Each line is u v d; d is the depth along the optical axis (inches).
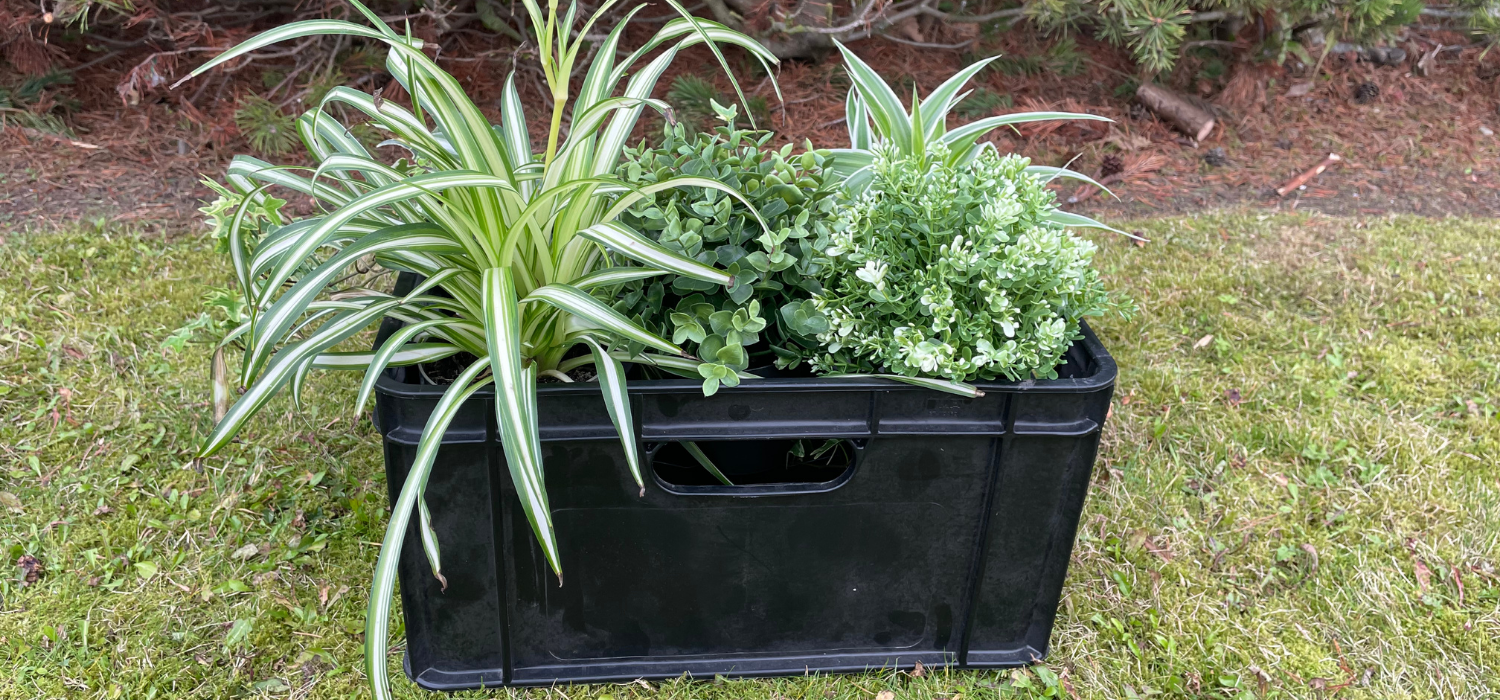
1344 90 151.4
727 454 51.6
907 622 53.0
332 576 59.0
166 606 55.8
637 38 136.9
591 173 46.0
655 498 46.1
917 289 44.5
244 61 120.0
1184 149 133.4
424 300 46.3
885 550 49.6
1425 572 61.7
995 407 44.6
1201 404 78.4
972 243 44.7
